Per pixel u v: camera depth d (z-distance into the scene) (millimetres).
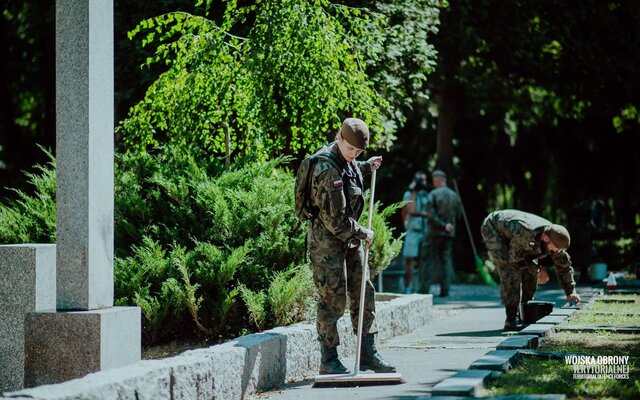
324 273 8070
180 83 11953
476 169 30438
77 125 7688
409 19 15383
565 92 25578
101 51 7812
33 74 24609
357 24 12367
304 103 11820
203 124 12094
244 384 7582
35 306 8594
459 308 15984
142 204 10359
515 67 24688
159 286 10055
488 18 21797
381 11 14852
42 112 25125
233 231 10180
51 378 7449
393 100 15156
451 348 10102
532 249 11242
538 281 11852
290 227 10320
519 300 11688
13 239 10594
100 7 7824
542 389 6578
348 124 7934
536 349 8711
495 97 27719
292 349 8641
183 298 9766
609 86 24547
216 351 7297
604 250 27875
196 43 11938
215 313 9828
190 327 10133
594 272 20719
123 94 16062
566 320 10922
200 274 9828
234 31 14555
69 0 7750
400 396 7129
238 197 10289
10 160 25547
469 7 19797
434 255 19297
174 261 9789
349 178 8086
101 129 7781
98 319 7395
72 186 7664
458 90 27031
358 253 8297
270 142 12359
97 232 7707
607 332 9969
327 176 7895
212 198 10250
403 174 28969
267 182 10344
